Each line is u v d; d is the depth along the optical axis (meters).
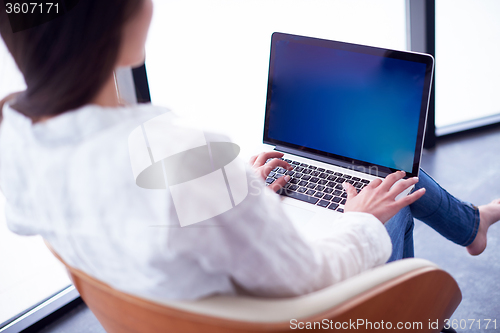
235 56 1.70
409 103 0.92
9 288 1.40
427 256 1.50
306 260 0.50
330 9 1.81
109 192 0.42
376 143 0.98
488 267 1.41
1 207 1.39
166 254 0.41
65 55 0.44
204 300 0.48
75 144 0.44
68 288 1.46
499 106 2.22
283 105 1.08
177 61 1.60
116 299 0.52
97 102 0.47
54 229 0.48
